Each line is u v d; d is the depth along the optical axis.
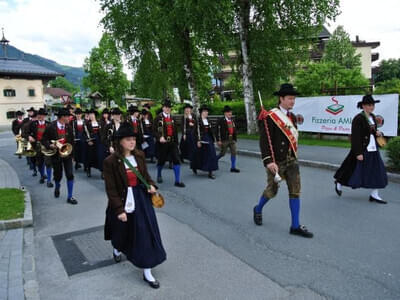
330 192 6.92
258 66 16.77
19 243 4.93
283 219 5.52
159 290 3.61
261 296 3.40
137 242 3.59
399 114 11.45
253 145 13.40
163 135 8.13
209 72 19.72
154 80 21.58
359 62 35.59
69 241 5.04
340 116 12.52
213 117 18.31
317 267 3.94
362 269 3.85
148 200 3.80
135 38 19.06
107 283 3.81
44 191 8.22
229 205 6.41
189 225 5.47
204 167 8.82
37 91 46.12
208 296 3.44
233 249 4.52
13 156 15.36
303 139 13.47
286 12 14.69
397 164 7.84
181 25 15.52
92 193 7.89
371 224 5.14
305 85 22.55
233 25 16.05
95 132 9.87
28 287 3.74
